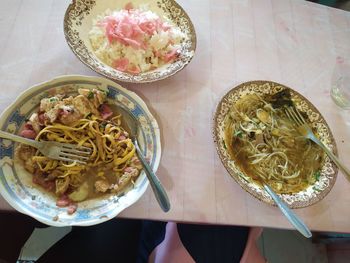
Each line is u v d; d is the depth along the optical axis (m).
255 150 0.80
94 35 0.83
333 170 0.79
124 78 0.77
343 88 0.99
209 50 0.96
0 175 0.60
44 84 0.69
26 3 0.89
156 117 0.80
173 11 0.93
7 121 0.65
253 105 0.86
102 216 0.62
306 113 0.87
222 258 0.96
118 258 0.92
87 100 0.71
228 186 0.75
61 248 0.91
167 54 0.86
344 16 1.20
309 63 1.03
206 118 0.83
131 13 0.88
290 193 0.75
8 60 0.79
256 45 1.02
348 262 1.33
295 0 1.19
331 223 0.76
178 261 0.92
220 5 1.07
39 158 0.64
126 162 0.70
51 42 0.84
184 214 0.69
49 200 0.63
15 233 0.88
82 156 0.68
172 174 0.73
